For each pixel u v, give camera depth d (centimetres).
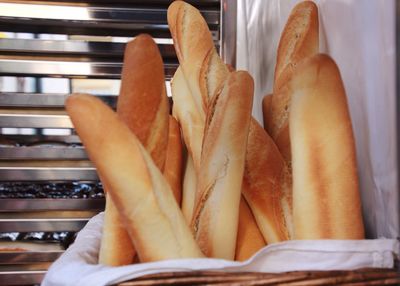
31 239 128
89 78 129
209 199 67
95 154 57
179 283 55
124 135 57
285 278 55
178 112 88
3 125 127
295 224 63
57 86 128
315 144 62
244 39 116
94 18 126
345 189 61
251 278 55
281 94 79
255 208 72
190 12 85
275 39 101
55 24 126
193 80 81
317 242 59
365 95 70
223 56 120
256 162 73
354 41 72
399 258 59
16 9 124
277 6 100
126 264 64
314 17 81
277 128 79
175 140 85
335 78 61
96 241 75
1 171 127
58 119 128
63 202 127
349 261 59
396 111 51
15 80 127
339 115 62
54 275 61
